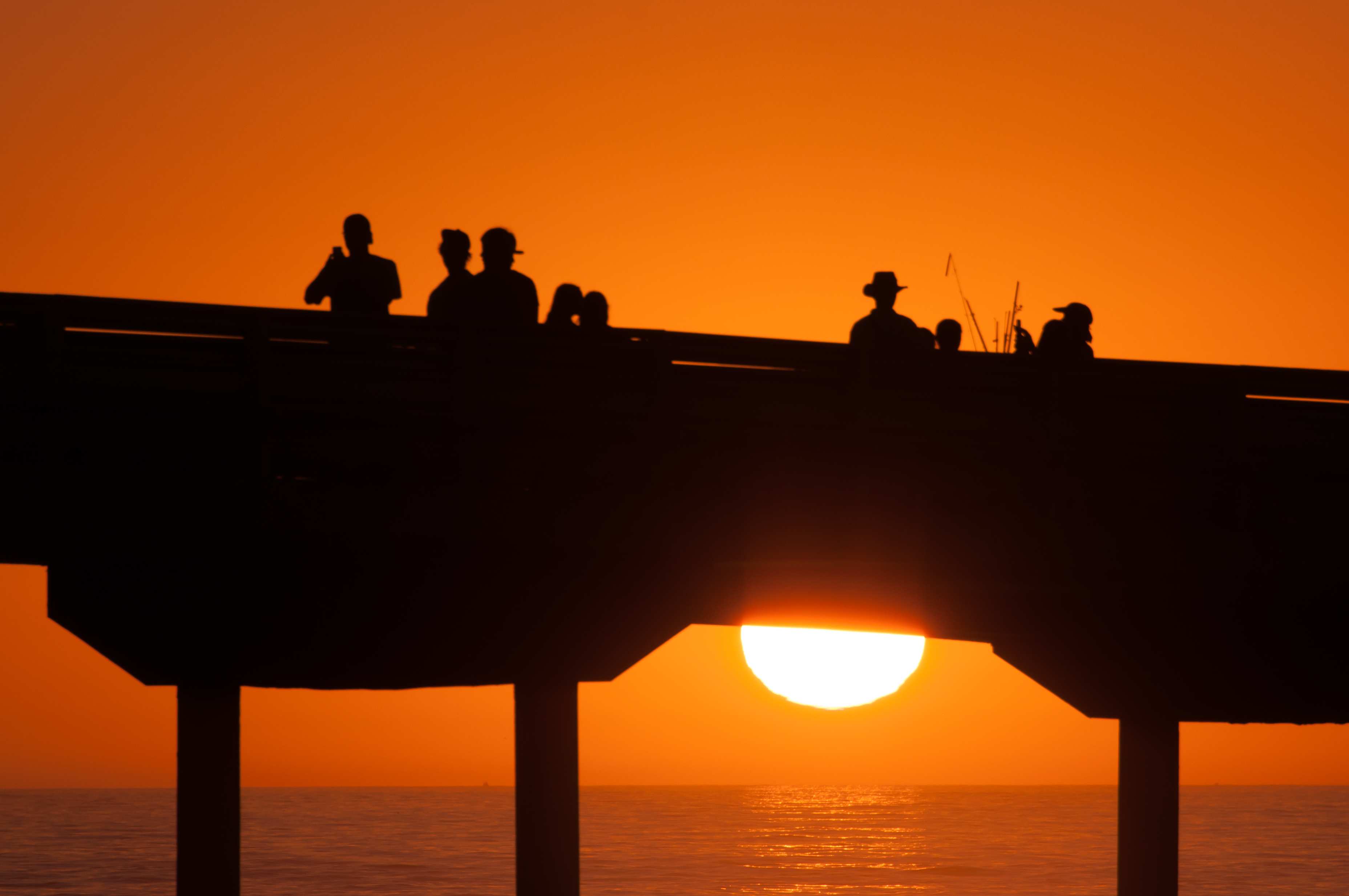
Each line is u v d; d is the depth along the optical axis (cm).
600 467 4494
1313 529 5100
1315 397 5100
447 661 4388
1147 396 4978
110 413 4122
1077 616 5028
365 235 4766
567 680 4478
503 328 4406
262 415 4209
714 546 4562
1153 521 4978
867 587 4809
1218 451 5003
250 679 4284
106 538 4156
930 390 4794
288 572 4281
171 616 4203
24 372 4069
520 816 4972
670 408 4528
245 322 4194
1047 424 4866
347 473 4312
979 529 4812
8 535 4091
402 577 4359
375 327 4288
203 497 4203
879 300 4994
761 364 4634
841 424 4700
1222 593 5059
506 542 4409
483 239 4566
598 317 4894
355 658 4325
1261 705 5103
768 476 4625
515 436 4431
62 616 4141
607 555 4516
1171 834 5812
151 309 4119
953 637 4956
